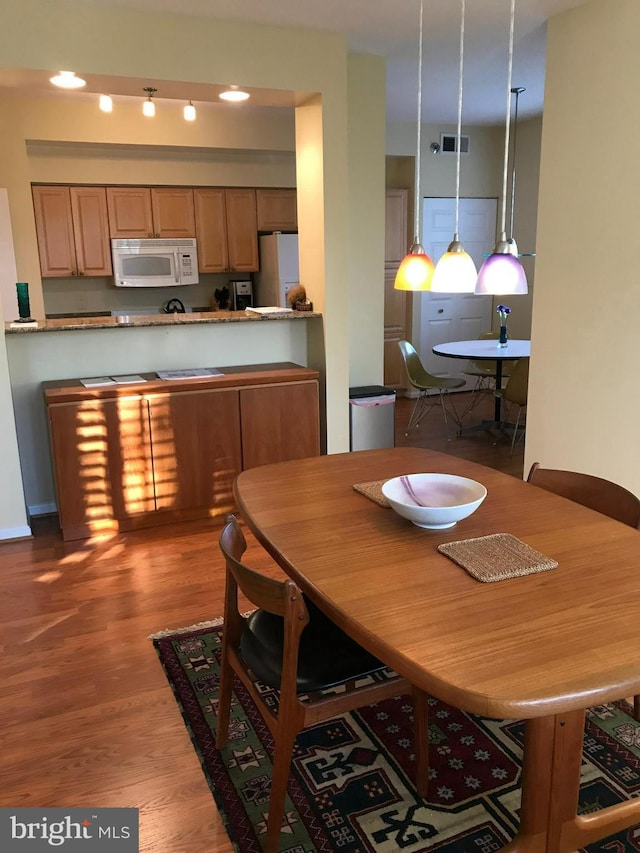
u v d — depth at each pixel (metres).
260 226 6.34
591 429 3.58
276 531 1.86
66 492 3.53
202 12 3.38
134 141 5.32
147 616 2.83
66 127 5.12
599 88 3.28
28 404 3.86
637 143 3.13
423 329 7.36
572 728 1.37
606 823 1.50
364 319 4.84
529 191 6.86
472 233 7.22
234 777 1.95
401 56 4.28
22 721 2.19
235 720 2.19
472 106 5.78
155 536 3.65
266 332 4.39
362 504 2.06
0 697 2.31
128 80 3.45
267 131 5.73
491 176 7.12
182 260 6.10
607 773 1.94
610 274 3.35
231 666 1.93
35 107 5.01
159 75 3.44
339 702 1.65
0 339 3.43
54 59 3.25
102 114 5.19
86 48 3.29
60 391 3.49
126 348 4.04
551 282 3.71
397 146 6.61
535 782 1.38
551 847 1.43
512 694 1.14
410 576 1.57
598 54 3.26
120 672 2.45
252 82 3.63
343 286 4.16
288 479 2.32
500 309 5.68
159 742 2.10
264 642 1.81
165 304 6.58
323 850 1.70
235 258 6.32
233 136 5.63
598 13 3.23
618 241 3.29
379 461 2.52
